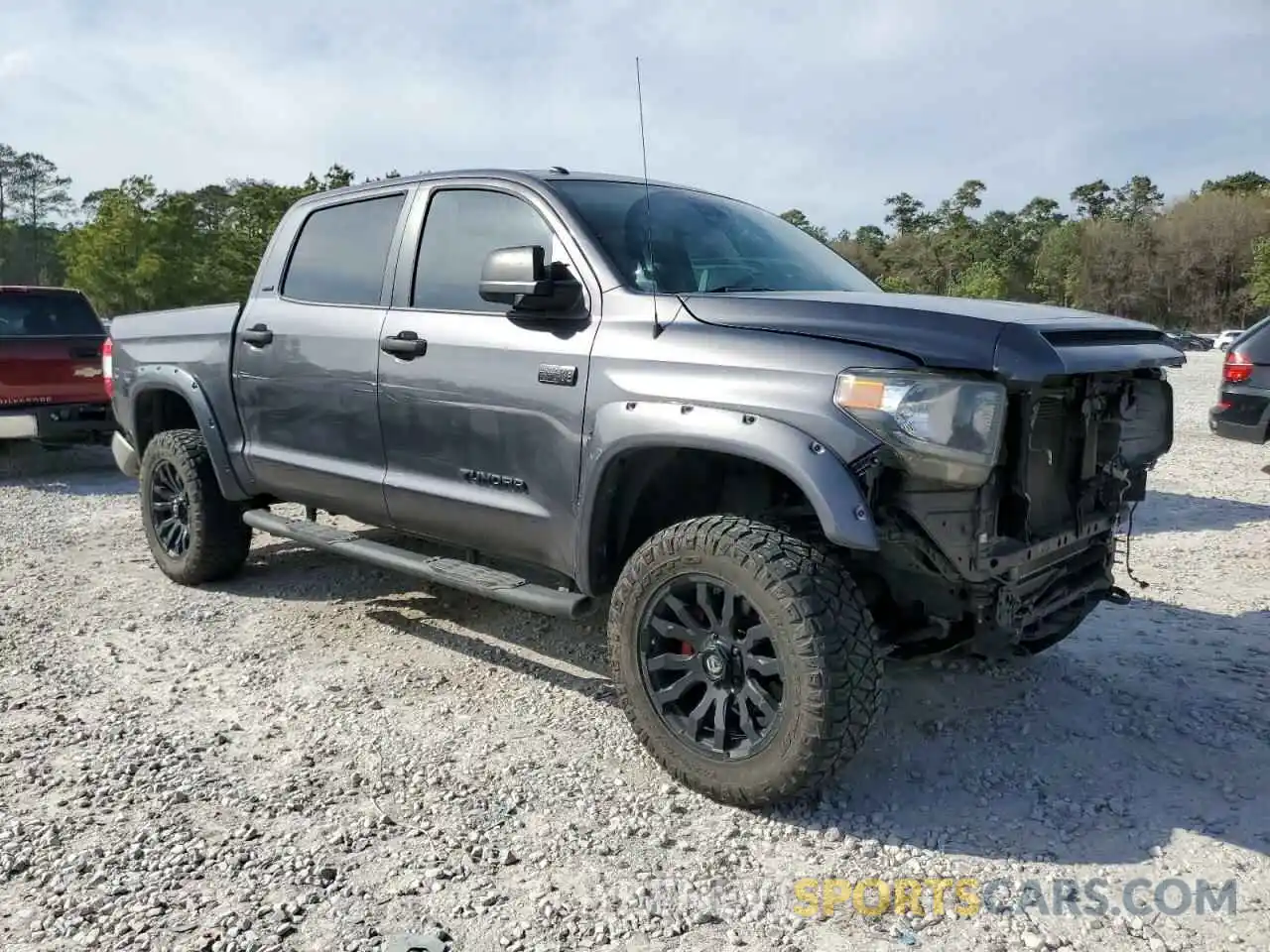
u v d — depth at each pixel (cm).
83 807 310
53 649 453
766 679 306
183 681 416
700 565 306
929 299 330
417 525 416
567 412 345
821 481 279
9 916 256
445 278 402
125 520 741
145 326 567
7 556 623
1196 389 2061
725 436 298
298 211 488
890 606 346
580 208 370
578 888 270
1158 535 675
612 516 348
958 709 383
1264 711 381
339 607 513
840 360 291
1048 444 323
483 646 459
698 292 358
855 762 341
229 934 248
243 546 543
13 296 982
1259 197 9919
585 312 350
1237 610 509
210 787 323
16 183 11375
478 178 402
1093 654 443
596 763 343
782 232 443
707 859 284
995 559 301
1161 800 315
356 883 271
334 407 438
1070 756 345
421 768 338
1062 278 10719
